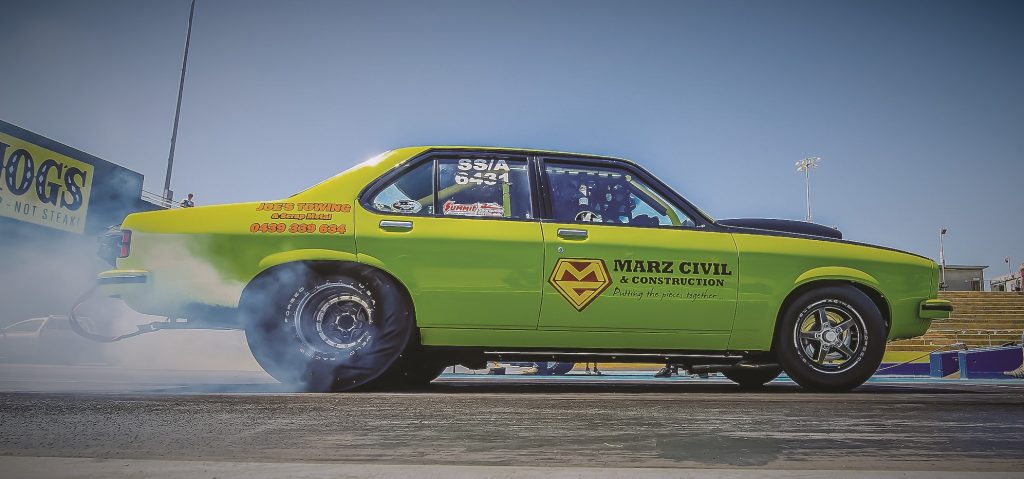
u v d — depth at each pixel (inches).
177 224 135.9
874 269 153.0
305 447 56.4
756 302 146.7
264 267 133.2
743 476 42.8
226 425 69.7
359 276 135.7
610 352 144.3
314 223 136.5
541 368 502.0
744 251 148.1
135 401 92.7
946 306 156.9
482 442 59.6
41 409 82.7
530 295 139.6
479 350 140.3
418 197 144.3
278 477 41.4
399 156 147.9
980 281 2177.7
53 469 43.6
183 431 65.3
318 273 135.9
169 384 157.9
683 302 144.1
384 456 52.4
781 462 51.2
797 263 149.6
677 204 151.9
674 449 56.4
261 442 59.0
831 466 49.8
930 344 981.2
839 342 148.6
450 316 137.6
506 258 139.8
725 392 138.0
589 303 140.9
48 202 804.6
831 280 151.3
